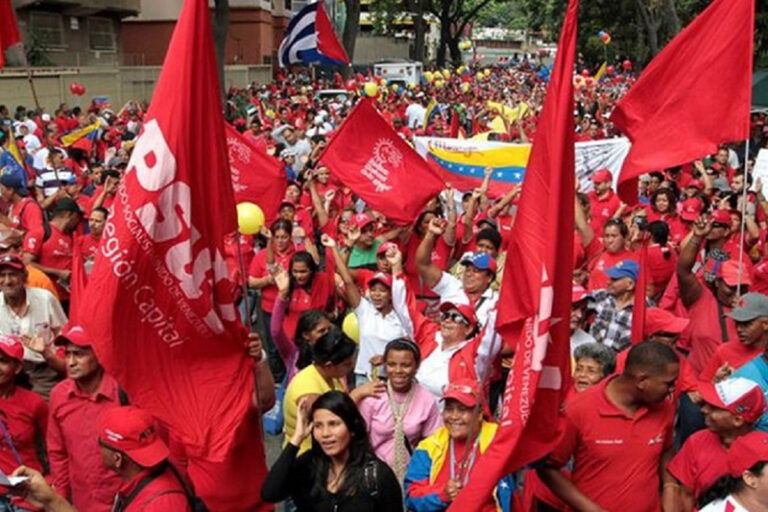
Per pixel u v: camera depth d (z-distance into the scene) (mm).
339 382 5844
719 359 6363
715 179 14984
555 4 59312
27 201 9234
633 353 4848
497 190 12844
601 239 10086
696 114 7234
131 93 38344
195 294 4648
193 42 4512
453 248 10000
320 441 4672
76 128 22203
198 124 4574
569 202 4453
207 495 5238
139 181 4500
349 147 10133
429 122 27297
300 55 21672
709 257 8672
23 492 4785
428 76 45219
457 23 73438
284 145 19203
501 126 23203
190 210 4590
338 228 11227
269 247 9344
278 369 9016
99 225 9492
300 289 8711
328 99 35750
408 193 10000
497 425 5055
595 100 34000
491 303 7402
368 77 39906
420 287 9484
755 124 25781
